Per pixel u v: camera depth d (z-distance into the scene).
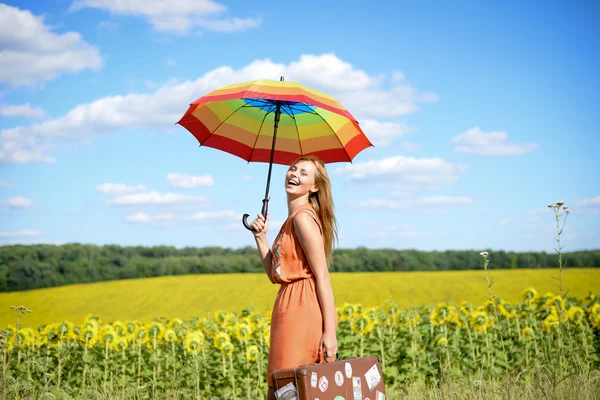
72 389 6.82
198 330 8.36
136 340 8.35
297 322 3.60
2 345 6.20
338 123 4.59
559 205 5.21
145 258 46.94
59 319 22.86
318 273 3.63
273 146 4.37
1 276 40.97
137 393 6.65
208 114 4.83
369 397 3.55
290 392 3.15
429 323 8.38
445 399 5.73
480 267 46.09
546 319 7.85
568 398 4.97
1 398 5.73
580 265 43.56
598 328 7.98
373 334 8.11
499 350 7.55
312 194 3.95
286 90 3.75
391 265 46.47
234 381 7.07
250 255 50.09
